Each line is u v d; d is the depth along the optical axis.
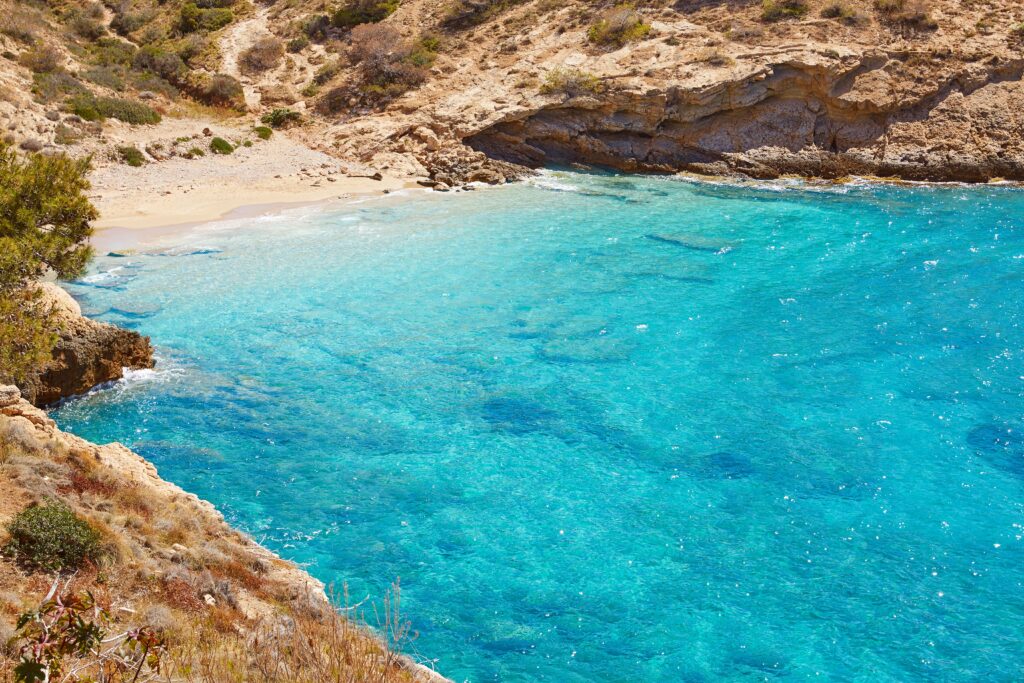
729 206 48.78
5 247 23.02
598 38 61.88
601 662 17.11
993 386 27.62
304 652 12.27
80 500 16.64
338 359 30.48
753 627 18.05
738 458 24.28
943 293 34.59
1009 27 56.97
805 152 55.31
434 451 24.97
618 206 48.94
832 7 59.38
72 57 66.00
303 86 66.88
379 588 19.20
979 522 21.31
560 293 35.91
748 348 30.72
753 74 54.84
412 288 36.62
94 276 37.91
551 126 58.03
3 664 10.14
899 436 25.08
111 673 9.79
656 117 56.16
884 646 17.50
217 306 34.84
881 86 54.72
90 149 53.22
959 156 53.41
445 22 69.31
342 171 55.75
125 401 27.70
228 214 47.31
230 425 26.34
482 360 30.25
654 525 21.48
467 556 20.38
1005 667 16.89
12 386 21.28
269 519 21.75
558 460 24.41
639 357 30.25
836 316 33.03
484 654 17.28
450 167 55.88
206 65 69.94
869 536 20.89
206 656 12.43
